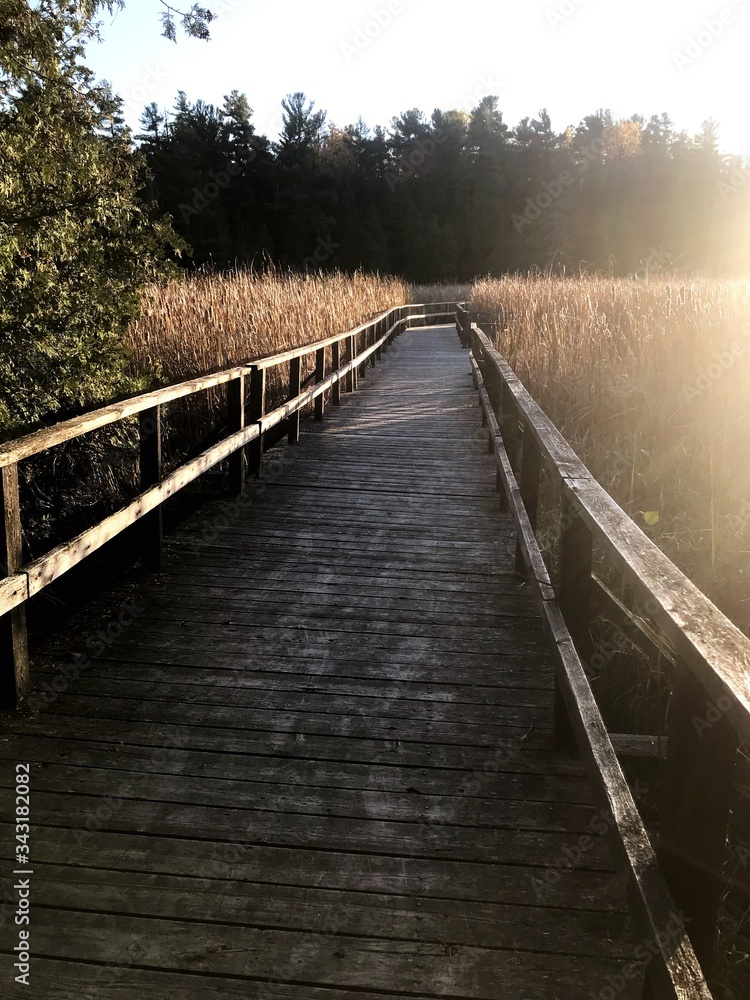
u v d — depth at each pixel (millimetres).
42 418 4953
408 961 1954
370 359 16203
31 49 4285
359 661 3586
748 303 7375
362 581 4562
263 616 4066
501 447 5789
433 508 6082
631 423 6191
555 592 3053
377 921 2078
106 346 4965
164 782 2666
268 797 2600
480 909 2127
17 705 3127
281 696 3266
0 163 4184
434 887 2205
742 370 6141
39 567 2998
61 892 2150
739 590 3881
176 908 2107
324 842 2383
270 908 2115
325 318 12406
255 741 2932
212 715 3107
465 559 4945
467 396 12148
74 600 4527
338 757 2836
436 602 4270
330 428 9398
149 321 8227
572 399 7027
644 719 3387
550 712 3172
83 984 1860
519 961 1959
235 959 1946
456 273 57281
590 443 6141
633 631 3180
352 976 1904
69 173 4492
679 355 6852
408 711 3164
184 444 7496
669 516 4793
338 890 2188
